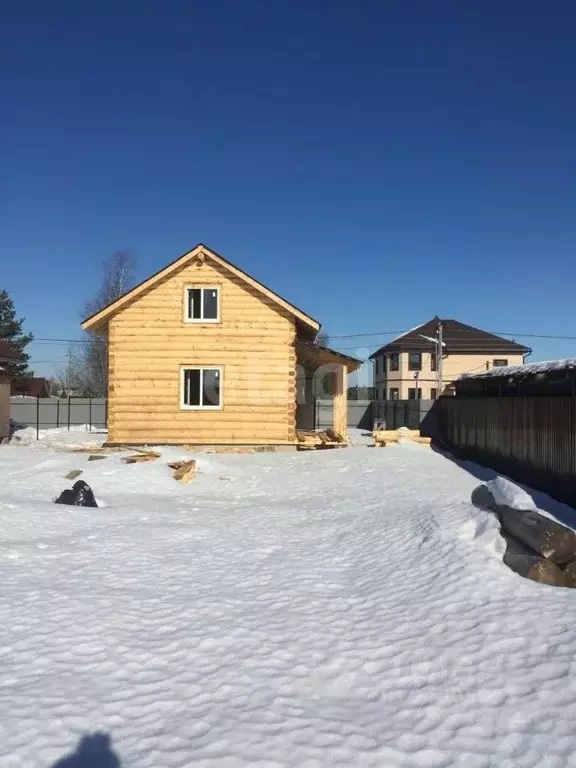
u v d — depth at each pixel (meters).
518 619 5.40
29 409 38.88
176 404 19.39
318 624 5.84
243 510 11.76
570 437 12.68
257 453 18.94
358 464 16.48
